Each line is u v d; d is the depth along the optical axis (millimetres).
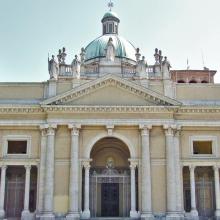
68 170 37688
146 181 37062
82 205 38781
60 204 36875
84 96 38750
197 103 39969
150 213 36344
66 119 38250
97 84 38688
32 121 38781
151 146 38375
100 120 38312
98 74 41062
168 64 40844
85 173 37969
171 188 36969
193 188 38312
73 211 36188
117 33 57094
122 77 39594
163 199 37219
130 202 39688
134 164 38219
